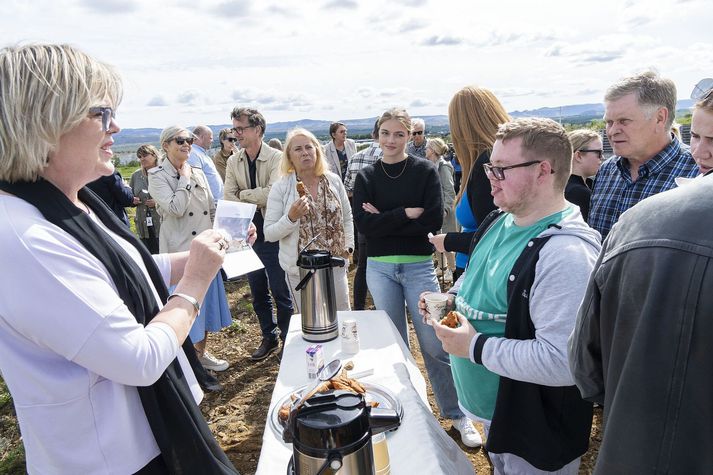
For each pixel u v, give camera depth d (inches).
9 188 38.4
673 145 89.4
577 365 41.7
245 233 71.2
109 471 41.4
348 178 231.5
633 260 33.1
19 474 112.7
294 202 128.4
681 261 30.3
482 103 89.2
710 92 71.9
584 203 112.1
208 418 130.1
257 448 115.5
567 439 57.5
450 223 234.1
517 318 57.0
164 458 44.8
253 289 163.0
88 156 41.4
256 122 164.2
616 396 33.6
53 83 36.9
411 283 114.9
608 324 35.9
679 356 30.0
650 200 35.0
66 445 40.1
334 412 40.2
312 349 69.7
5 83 36.3
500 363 54.8
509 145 58.2
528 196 58.6
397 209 111.9
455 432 115.2
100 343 37.3
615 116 89.0
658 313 30.9
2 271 35.5
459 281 79.7
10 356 38.3
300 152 130.1
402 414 57.4
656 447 31.3
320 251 85.9
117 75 43.9
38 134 37.3
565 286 52.1
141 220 250.1
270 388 144.4
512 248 61.1
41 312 36.0
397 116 114.7
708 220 30.6
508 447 59.3
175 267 63.3
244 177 169.9
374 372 70.7
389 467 48.7
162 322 44.1
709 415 29.5
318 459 38.8
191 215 146.5
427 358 111.8
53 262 36.5
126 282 43.3
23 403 39.5
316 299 83.4
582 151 123.0
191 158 161.0
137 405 43.8
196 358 58.9
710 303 28.7
